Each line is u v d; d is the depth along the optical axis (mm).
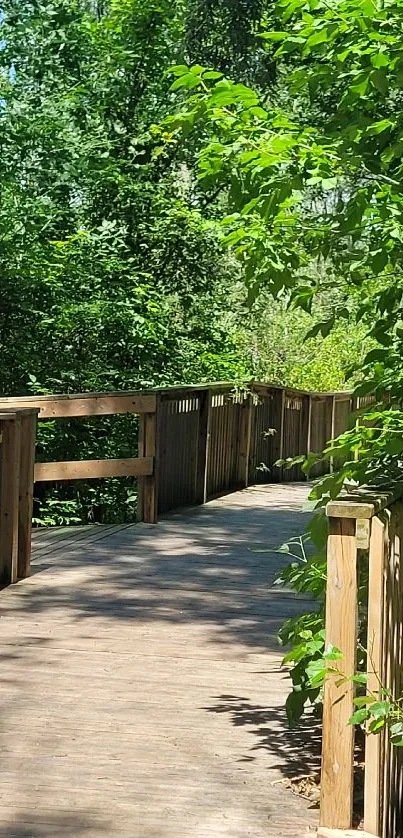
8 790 3627
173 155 12289
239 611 6305
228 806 3576
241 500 11094
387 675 3402
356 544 3215
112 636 5641
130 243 12281
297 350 16406
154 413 9250
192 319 12961
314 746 4145
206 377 12336
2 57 11578
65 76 11938
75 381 11555
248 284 4188
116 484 12117
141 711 4473
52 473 8641
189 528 9219
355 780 3801
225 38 11422
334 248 3973
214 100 3803
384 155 3672
